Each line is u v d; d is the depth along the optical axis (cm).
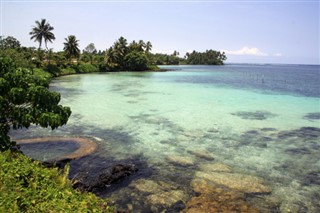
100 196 972
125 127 1934
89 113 2386
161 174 1156
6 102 980
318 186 1072
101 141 1603
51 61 8006
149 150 1468
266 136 1755
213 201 915
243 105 2919
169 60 19312
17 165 695
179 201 932
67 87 4325
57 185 654
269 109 2698
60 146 1459
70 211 525
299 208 908
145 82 5509
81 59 9744
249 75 9125
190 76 7800
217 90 4312
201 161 1314
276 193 1005
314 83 5944
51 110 1054
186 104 2934
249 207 884
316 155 1417
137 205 916
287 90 4450
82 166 1229
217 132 1838
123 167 1151
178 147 1524
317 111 2608
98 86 4547
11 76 1008
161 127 1952
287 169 1234
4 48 5250
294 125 2048
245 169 1227
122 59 9869
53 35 7181
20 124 1029
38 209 518
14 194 554
